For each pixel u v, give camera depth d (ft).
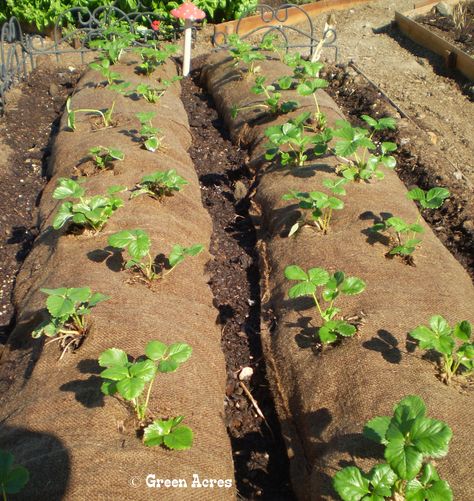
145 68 7.77
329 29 7.79
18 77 8.27
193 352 3.61
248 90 7.28
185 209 5.03
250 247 5.16
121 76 7.52
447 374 3.19
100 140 5.84
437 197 4.32
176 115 6.92
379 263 4.11
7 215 5.60
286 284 4.28
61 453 2.77
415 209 4.98
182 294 4.09
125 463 2.75
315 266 4.24
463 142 6.89
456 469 2.68
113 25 9.14
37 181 6.16
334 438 3.07
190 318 3.90
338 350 3.50
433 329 3.18
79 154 5.71
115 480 2.67
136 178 5.17
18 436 2.95
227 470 3.04
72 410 3.03
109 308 3.68
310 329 3.77
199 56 9.26
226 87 7.65
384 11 11.29
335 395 3.30
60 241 4.42
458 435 2.84
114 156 5.23
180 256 3.99
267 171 5.76
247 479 3.29
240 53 7.48
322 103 6.67
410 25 9.91
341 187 4.68
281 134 5.24
